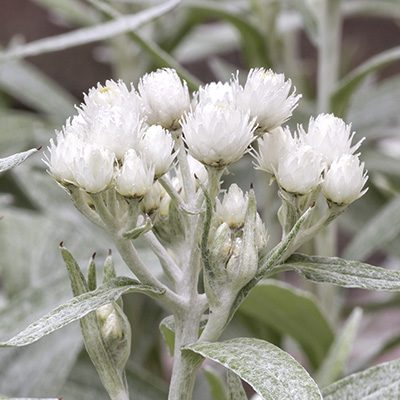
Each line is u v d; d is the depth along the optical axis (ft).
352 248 1.31
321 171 0.76
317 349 1.18
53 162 0.74
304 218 0.74
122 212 0.77
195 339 0.78
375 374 0.83
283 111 0.77
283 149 0.77
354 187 0.76
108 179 0.74
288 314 1.12
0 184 1.47
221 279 0.76
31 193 1.38
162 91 0.78
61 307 0.73
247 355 0.71
